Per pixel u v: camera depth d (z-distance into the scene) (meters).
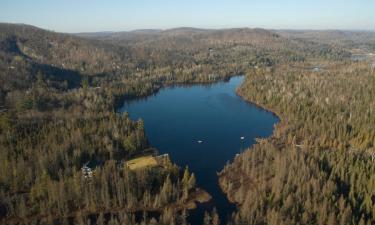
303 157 163.62
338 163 158.12
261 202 134.12
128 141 194.62
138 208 142.62
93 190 142.62
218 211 144.62
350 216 124.19
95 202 141.75
